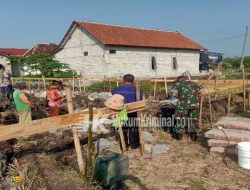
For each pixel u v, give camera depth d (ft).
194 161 22.33
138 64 111.34
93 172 18.21
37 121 17.28
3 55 135.33
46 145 24.54
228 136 23.53
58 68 105.81
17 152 22.30
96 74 104.58
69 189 16.74
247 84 41.16
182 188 18.35
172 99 30.86
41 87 75.51
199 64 142.82
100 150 22.15
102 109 21.39
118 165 18.24
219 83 41.91
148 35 122.62
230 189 18.24
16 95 27.30
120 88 24.58
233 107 39.60
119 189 18.08
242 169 21.03
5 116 33.63
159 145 24.40
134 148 24.73
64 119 18.34
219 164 21.84
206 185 18.75
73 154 22.66
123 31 114.83
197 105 27.09
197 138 27.71
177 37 136.46
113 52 103.65
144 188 18.22
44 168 19.34
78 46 109.29
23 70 129.80
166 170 20.77
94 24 109.81
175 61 127.03
